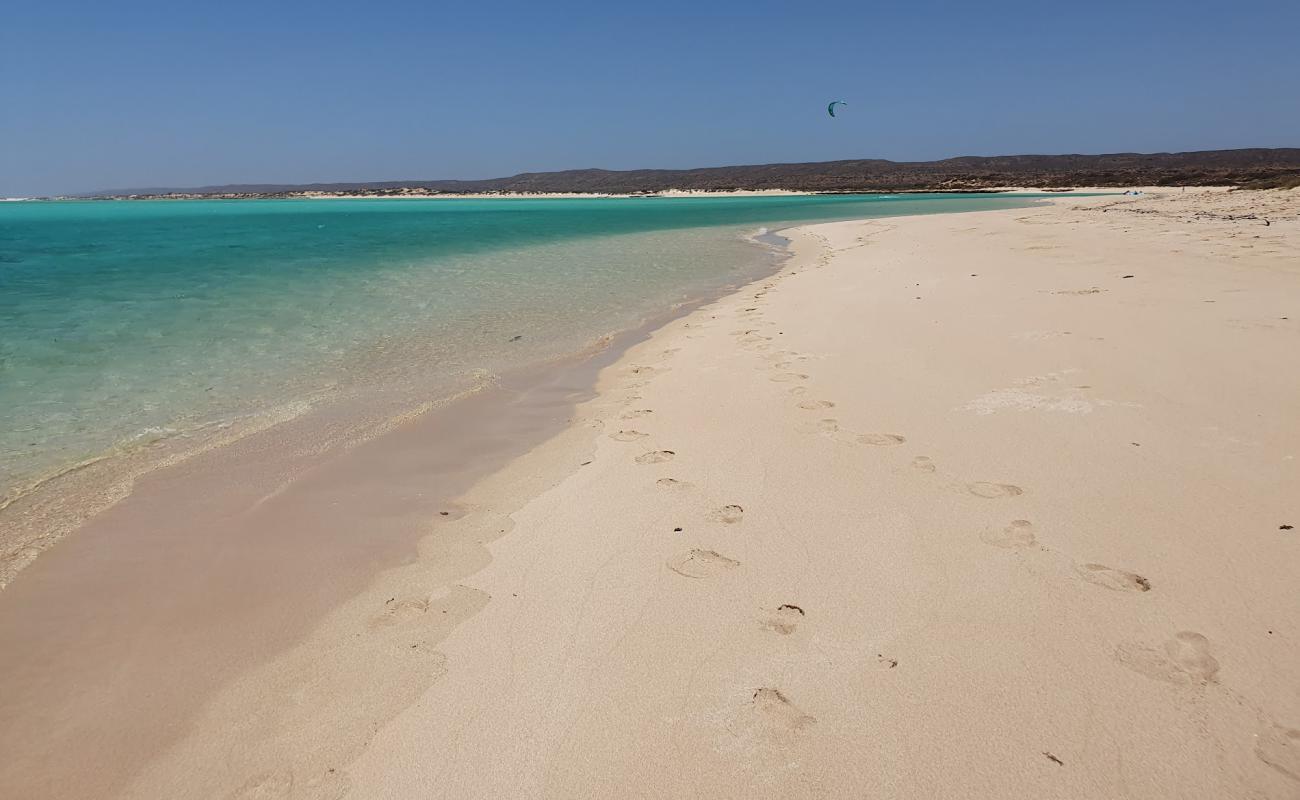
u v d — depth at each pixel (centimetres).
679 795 209
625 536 363
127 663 286
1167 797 199
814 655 264
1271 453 391
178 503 432
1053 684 242
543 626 293
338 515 411
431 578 337
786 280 1298
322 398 644
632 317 1034
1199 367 536
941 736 224
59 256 1988
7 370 723
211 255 2028
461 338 899
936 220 2883
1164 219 1947
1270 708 227
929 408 506
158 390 666
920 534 343
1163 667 247
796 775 213
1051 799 201
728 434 494
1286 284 822
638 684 255
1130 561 308
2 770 234
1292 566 295
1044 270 1073
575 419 571
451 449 515
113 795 223
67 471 481
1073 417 465
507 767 223
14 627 311
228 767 230
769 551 338
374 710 251
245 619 312
